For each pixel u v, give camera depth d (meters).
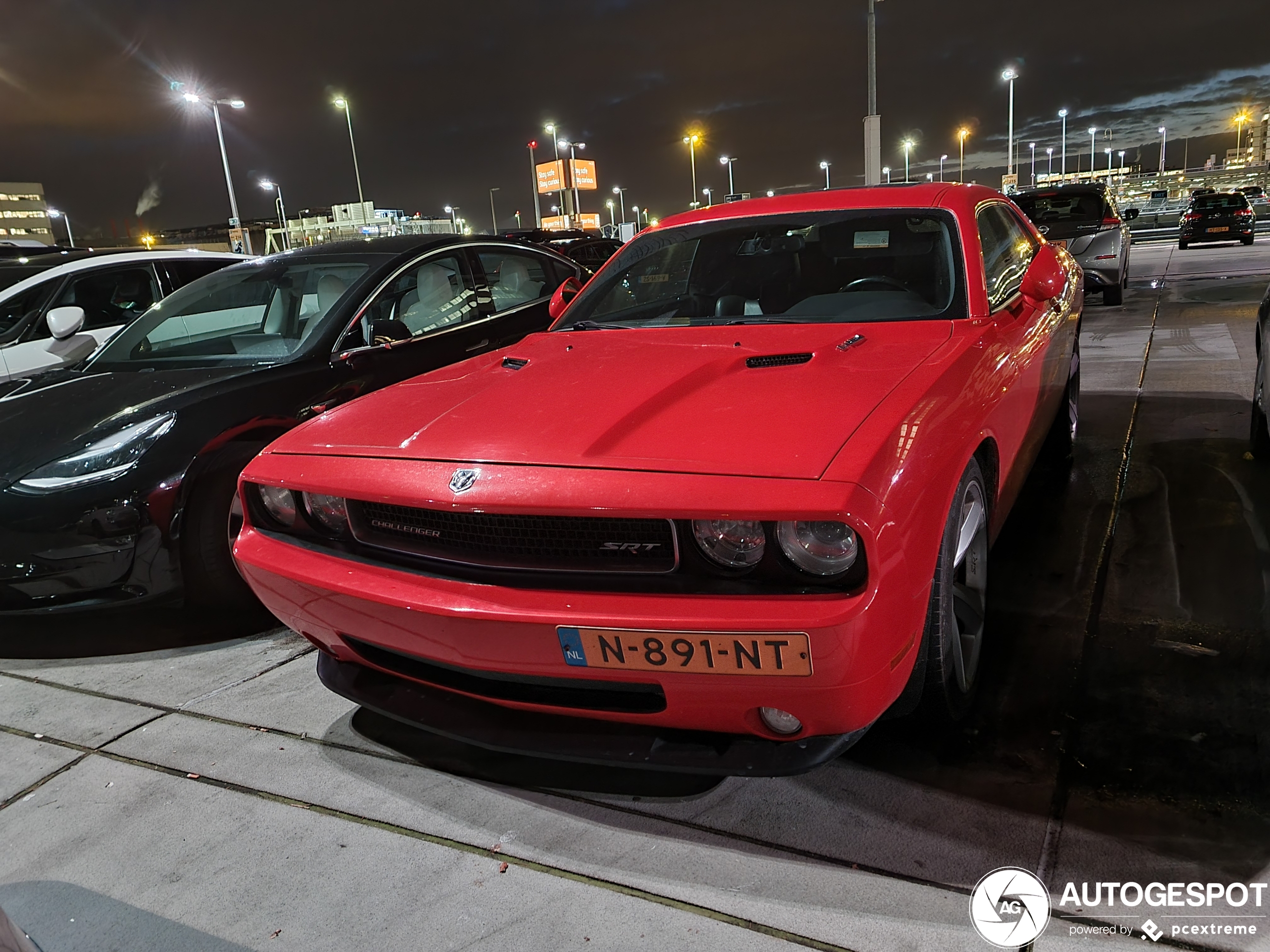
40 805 2.15
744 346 2.32
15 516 2.79
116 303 6.00
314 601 1.98
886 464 1.57
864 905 1.59
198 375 3.23
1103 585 2.76
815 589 1.51
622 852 1.80
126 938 1.69
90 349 4.31
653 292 2.89
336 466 1.97
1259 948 1.42
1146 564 2.88
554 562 1.70
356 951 1.60
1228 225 16.89
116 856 1.93
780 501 1.48
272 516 2.16
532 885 1.73
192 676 2.79
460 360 3.88
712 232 2.96
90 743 2.43
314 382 3.28
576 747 1.79
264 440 3.11
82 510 2.78
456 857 1.83
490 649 1.72
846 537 1.48
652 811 1.92
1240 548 2.92
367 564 1.92
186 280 6.33
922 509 1.61
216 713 2.54
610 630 1.58
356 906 1.71
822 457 1.58
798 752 1.67
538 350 2.62
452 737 1.92
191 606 3.09
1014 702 2.18
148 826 2.03
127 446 2.85
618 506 1.57
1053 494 3.62
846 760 2.02
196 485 2.94
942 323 2.35
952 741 2.05
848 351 2.19
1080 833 1.72
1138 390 5.31
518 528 1.72
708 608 1.53
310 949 1.61
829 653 1.47
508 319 4.25
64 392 3.30
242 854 1.90
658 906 1.64
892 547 1.50
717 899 1.64
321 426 2.23
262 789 2.14
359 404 2.35
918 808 1.84
